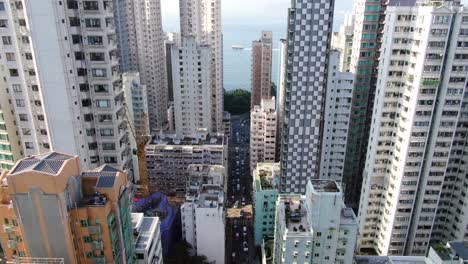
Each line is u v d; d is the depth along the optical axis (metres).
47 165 53.78
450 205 109.62
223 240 121.69
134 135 155.12
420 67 93.44
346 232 83.69
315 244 84.50
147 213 130.12
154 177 170.38
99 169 61.72
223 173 149.25
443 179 104.69
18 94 83.31
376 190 114.56
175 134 189.12
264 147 186.75
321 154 138.25
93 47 77.94
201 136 177.00
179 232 138.00
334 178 142.12
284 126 134.62
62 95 79.38
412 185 105.38
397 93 102.75
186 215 122.94
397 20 95.88
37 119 85.25
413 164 103.00
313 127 129.88
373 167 111.69
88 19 76.19
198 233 121.19
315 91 124.88
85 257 58.00
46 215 53.50
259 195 131.25
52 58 76.44
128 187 64.69
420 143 100.56
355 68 135.75
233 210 168.62
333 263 86.44
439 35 90.19
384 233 114.88
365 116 141.50
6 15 76.31
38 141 87.25
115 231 59.19
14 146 99.12
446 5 88.44
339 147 137.00
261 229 135.50
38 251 55.94
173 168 168.12
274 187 135.62
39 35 74.69
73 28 76.00
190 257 121.94
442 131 99.31
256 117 185.25
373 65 134.25
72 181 55.62
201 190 130.50
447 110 97.12
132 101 170.62
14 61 80.31
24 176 51.38
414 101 96.56
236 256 137.88
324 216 81.56
